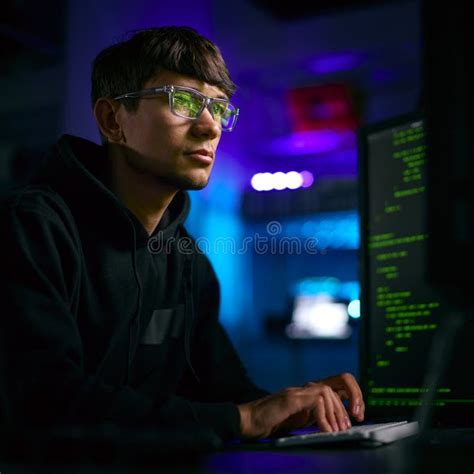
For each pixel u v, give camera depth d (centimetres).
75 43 574
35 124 805
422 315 146
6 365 97
